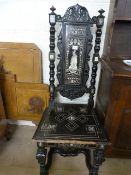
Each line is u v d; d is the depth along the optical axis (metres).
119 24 1.31
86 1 1.35
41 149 1.15
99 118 1.48
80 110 1.42
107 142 1.12
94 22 1.26
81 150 1.37
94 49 1.34
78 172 1.40
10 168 1.41
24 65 1.53
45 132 1.17
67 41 1.32
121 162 1.51
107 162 1.50
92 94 1.46
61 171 1.40
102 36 1.45
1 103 1.54
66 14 1.25
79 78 1.43
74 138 1.13
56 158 1.52
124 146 1.43
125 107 1.26
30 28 1.45
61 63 1.38
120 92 1.21
